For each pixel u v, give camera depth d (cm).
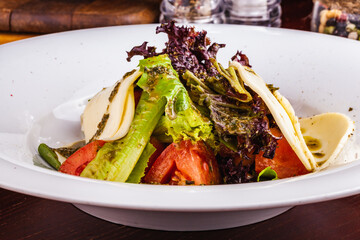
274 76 35
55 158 28
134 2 53
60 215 24
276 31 36
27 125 31
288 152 26
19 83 32
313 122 30
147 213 22
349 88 32
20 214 24
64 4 52
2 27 50
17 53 33
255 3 49
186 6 48
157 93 25
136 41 36
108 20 49
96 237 23
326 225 23
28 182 19
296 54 35
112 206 18
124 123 25
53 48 35
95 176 24
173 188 19
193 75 26
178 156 25
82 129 31
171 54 27
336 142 28
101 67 35
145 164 25
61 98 33
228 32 37
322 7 46
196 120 25
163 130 26
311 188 19
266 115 26
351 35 45
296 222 24
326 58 34
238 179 26
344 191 19
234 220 23
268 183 20
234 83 25
